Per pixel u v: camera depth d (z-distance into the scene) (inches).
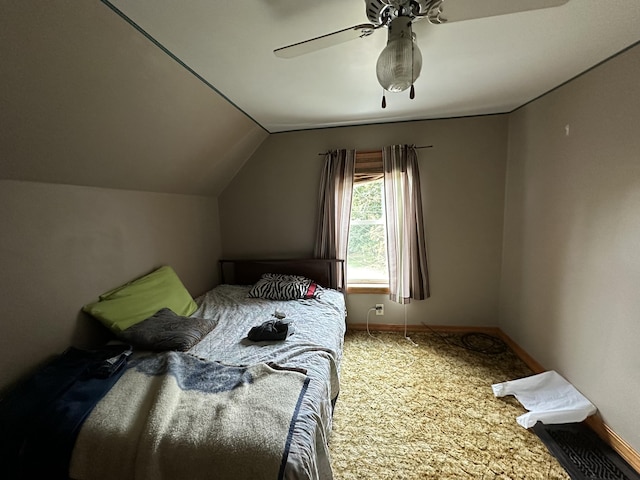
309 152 116.8
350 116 100.0
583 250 69.2
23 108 44.0
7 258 51.7
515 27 50.7
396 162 106.9
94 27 42.6
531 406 72.4
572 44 56.2
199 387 50.1
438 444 63.4
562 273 76.7
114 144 63.5
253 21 46.7
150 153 74.7
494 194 107.2
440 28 51.2
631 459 57.1
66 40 41.3
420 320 118.0
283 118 99.2
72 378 50.7
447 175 109.0
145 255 85.7
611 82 60.6
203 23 46.7
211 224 122.1
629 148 56.7
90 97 50.9
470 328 115.0
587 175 67.5
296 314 86.6
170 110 68.4
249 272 121.4
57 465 40.7
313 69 64.1
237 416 42.9
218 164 106.3
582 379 70.3
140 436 40.4
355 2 43.0
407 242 108.9
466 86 77.6
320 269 115.9
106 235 72.2
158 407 44.4
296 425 42.2
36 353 56.2
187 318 74.5
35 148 50.3
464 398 77.7
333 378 64.4
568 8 45.6
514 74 70.1
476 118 104.8
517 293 99.3
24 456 41.4
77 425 42.2
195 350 64.9
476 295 113.3
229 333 74.0
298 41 52.5
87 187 67.0
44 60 41.2
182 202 103.7
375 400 77.4
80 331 65.1
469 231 110.3
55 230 59.7
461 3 38.0
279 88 74.1
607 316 62.6
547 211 82.6
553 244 80.2
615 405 61.0
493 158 105.6
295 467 37.2
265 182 121.7
